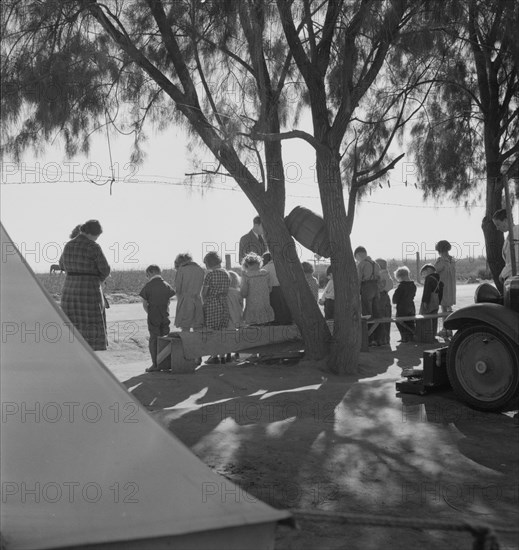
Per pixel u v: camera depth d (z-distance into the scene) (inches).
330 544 139.0
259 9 293.3
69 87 289.6
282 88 352.2
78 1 282.7
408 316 451.2
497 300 263.6
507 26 288.4
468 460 192.1
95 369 111.0
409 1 290.4
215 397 278.8
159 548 98.0
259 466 183.6
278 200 345.1
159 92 350.3
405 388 269.9
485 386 244.5
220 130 310.8
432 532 145.1
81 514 100.5
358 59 345.4
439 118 455.8
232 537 101.2
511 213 249.9
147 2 311.0
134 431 109.2
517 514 155.8
